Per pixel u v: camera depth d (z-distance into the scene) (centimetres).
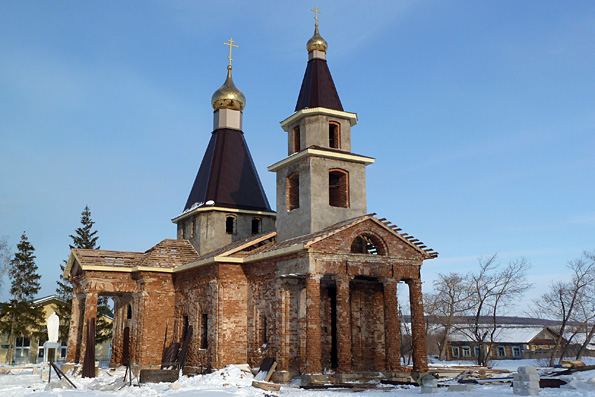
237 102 4366
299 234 3108
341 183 3262
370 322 3120
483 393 2116
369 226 2869
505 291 5031
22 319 5681
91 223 6775
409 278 2930
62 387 2683
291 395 2223
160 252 3812
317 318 2641
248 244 3238
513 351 6506
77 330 3831
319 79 3362
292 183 3331
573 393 1956
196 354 3262
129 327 3812
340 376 2622
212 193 4038
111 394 2342
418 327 2878
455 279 5238
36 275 6072
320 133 3206
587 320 4931
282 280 2869
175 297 3638
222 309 3097
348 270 2752
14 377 3628
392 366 2806
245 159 4278
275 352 2861
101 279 3550
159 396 2292
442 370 3092
